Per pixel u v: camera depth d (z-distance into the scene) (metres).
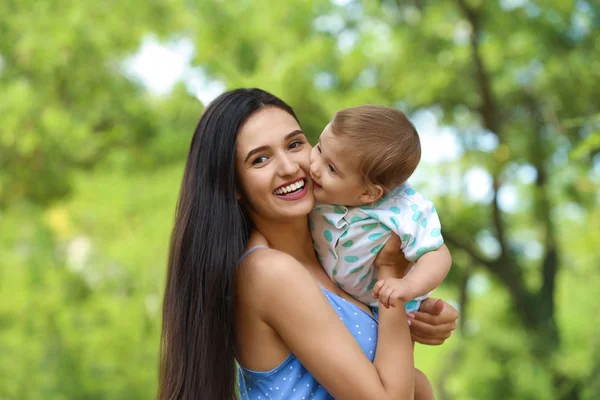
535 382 10.75
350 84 10.36
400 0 10.91
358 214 2.29
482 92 10.77
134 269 9.37
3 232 10.32
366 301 2.41
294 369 2.29
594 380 10.34
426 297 2.46
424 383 2.57
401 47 10.39
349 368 2.16
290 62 8.97
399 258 2.31
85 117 10.42
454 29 10.84
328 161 2.25
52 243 10.17
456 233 11.54
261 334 2.28
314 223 2.38
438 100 10.98
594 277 12.08
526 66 10.70
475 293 13.95
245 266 2.29
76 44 9.87
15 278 9.66
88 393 9.02
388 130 2.24
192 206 2.30
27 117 9.63
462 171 10.96
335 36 10.47
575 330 11.60
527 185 11.68
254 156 2.25
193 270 2.29
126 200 9.37
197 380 2.29
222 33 9.98
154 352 9.30
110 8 10.12
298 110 9.06
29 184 10.46
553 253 11.69
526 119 11.38
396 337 2.23
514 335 11.37
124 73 10.84
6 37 10.04
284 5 10.09
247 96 2.30
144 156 10.51
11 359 8.95
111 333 9.27
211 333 2.29
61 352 9.21
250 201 2.30
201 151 2.30
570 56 10.21
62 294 9.79
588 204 11.53
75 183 10.06
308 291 2.21
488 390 11.39
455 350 12.46
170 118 10.55
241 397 2.44
